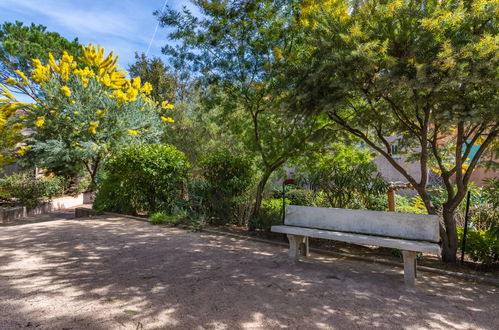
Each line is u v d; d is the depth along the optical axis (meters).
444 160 6.52
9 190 12.58
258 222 6.76
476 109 3.78
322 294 3.38
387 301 3.25
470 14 3.75
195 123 13.08
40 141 11.51
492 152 5.47
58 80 11.93
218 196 8.00
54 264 4.30
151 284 3.57
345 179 6.18
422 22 3.74
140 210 9.66
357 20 4.44
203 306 2.99
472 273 4.30
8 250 5.04
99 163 12.85
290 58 5.98
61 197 14.92
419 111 5.32
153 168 8.54
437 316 2.92
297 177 7.41
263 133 7.38
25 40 17.23
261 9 6.61
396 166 5.37
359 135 5.59
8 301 3.00
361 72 4.29
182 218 7.61
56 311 2.80
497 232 4.48
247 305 3.04
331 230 4.72
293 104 4.95
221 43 7.00
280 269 4.28
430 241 3.99
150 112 13.05
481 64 3.43
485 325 2.76
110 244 5.54
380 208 6.79
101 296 3.18
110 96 11.88
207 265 4.39
